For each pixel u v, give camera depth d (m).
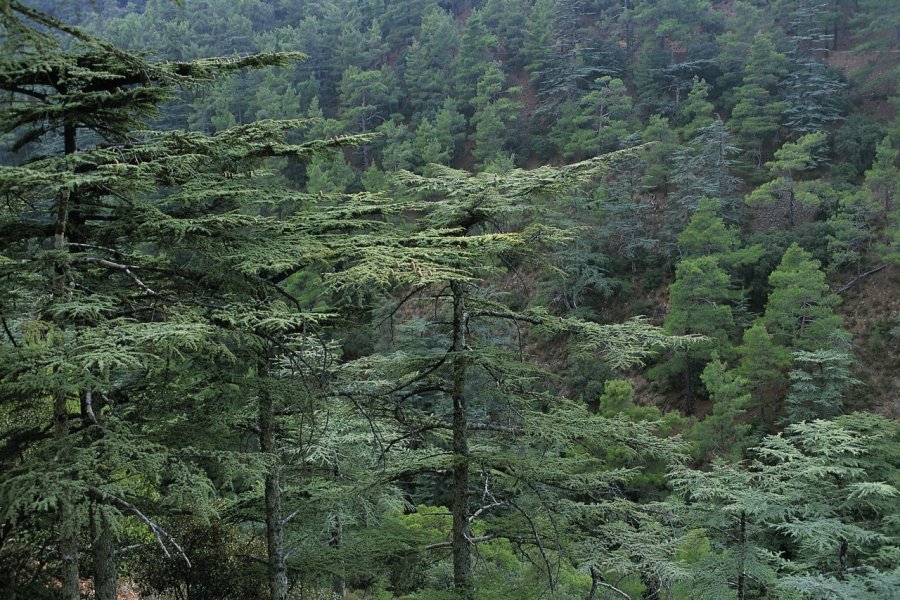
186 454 7.14
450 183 10.61
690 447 10.20
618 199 38.19
